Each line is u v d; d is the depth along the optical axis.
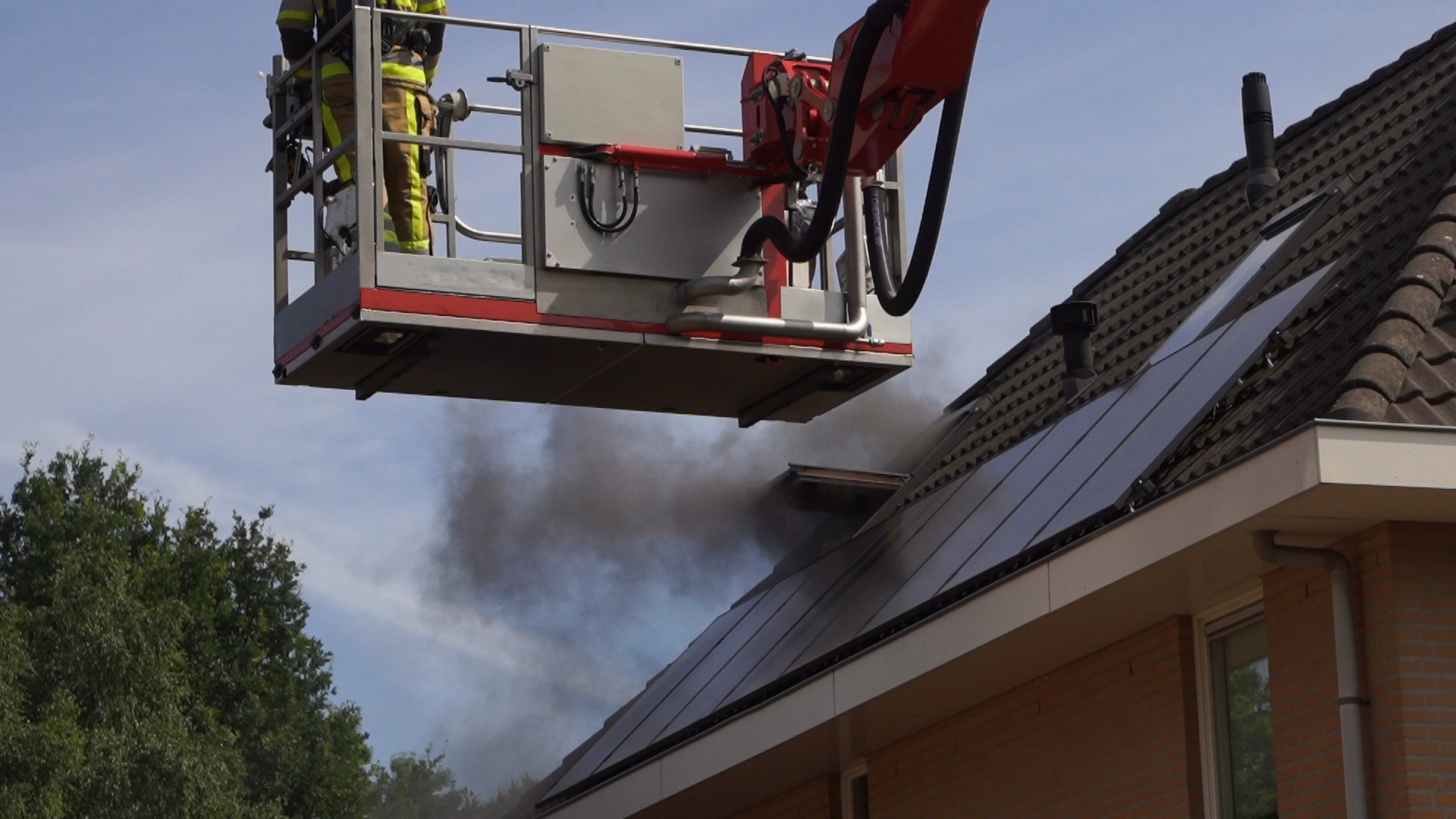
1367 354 7.84
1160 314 12.54
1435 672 7.66
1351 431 7.20
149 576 39.25
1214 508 7.92
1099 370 12.49
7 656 30.78
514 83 10.38
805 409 11.57
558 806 13.84
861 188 10.80
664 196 10.57
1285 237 10.98
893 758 11.90
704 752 12.21
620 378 11.06
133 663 32.16
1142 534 8.45
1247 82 13.28
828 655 11.04
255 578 42.12
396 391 11.07
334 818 40.75
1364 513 7.61
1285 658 8.53
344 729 41.91
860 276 10.74
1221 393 9.04
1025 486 10.73
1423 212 9.35
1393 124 11.82
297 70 10.77
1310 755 8.32
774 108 10.49
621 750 13.51
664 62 10.67
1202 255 13.08
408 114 10.21
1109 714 9.93
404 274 9.97
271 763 39.94
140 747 30.59
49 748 28.81
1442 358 7.84
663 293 10.53
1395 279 8.44
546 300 10.27
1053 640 9.77
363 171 9.95
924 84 9.84
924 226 10.11
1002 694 10.89
